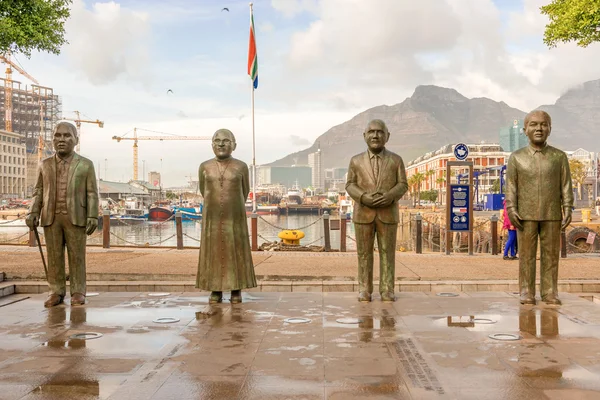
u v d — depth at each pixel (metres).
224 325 6.63
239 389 4.34
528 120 7.98
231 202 8.02
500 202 47.31
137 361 5.12
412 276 10.84
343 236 18.00
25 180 179.75
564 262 14.02
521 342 5.74
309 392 4.26
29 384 4.48
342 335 6.09
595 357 5.17
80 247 8.16
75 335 6.14
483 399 4.09
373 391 4.28
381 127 8.01
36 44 18.19
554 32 16.77
